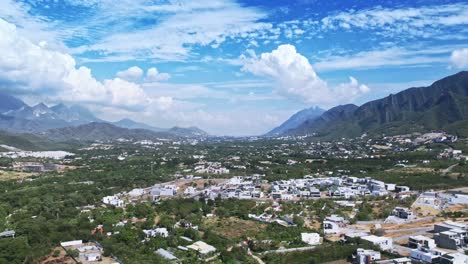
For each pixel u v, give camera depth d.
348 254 176.50
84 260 169.12
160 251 181.50
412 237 190.88
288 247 190.88
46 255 177.12
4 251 177.62
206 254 179.38
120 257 172.50
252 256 180.25
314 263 170.38
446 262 159.38
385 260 167.75
